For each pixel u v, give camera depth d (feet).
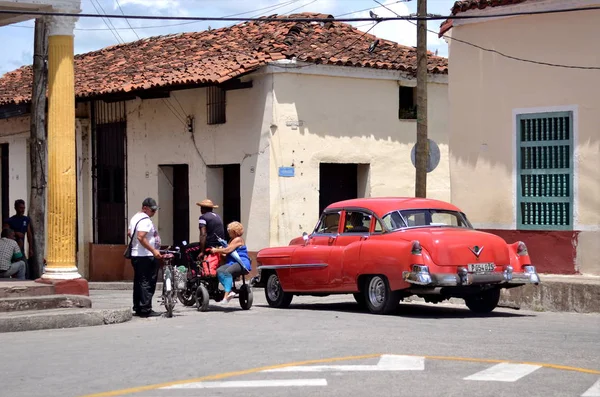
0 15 51.57
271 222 71.05
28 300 45.11
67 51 48.83
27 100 82.89
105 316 44.34
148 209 47.19
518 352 31.89
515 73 58.03
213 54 78.74
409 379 26.89
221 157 75.61
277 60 70.64
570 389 25.52
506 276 44.86
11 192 95.61
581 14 54.80
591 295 49.85
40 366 30.50
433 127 80.38
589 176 54.44
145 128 82.94
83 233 88.17
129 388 26.35
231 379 27.25
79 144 88.22
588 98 54.54
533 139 57.26
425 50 60.95
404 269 44.16
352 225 49.08
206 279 50.83
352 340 35.09
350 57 74.49
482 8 59.21
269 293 53.83
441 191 81.00
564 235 55.42
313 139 72.95
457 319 43.88
